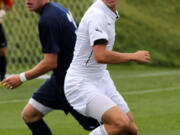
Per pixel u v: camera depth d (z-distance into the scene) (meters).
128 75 40.34
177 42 51.75
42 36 16.48
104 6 15.10
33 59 44.97
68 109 17.42
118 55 14.73
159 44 50.44
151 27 53.31
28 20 45.72
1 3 36.31
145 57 14.92
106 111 15.02
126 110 16.45
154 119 23.84
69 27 16.84
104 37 14.69
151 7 57.97
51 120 24.36
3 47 34.91
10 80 16.73
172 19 57.28
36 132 18.00
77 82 15.47
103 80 15.91
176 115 24.62
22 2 45.72
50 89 17.45
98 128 15.15
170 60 47.97
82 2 46.75
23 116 17.89
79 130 22.12
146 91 32.25
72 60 16.14
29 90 33.50
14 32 45.75
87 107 15.36
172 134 20.95
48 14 16.53
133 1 57.97
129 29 51.28
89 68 15.48
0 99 30.48
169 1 60.62
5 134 21.75
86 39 15.21
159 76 39.50
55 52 16.36
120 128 14.86
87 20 15.07
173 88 33.31
